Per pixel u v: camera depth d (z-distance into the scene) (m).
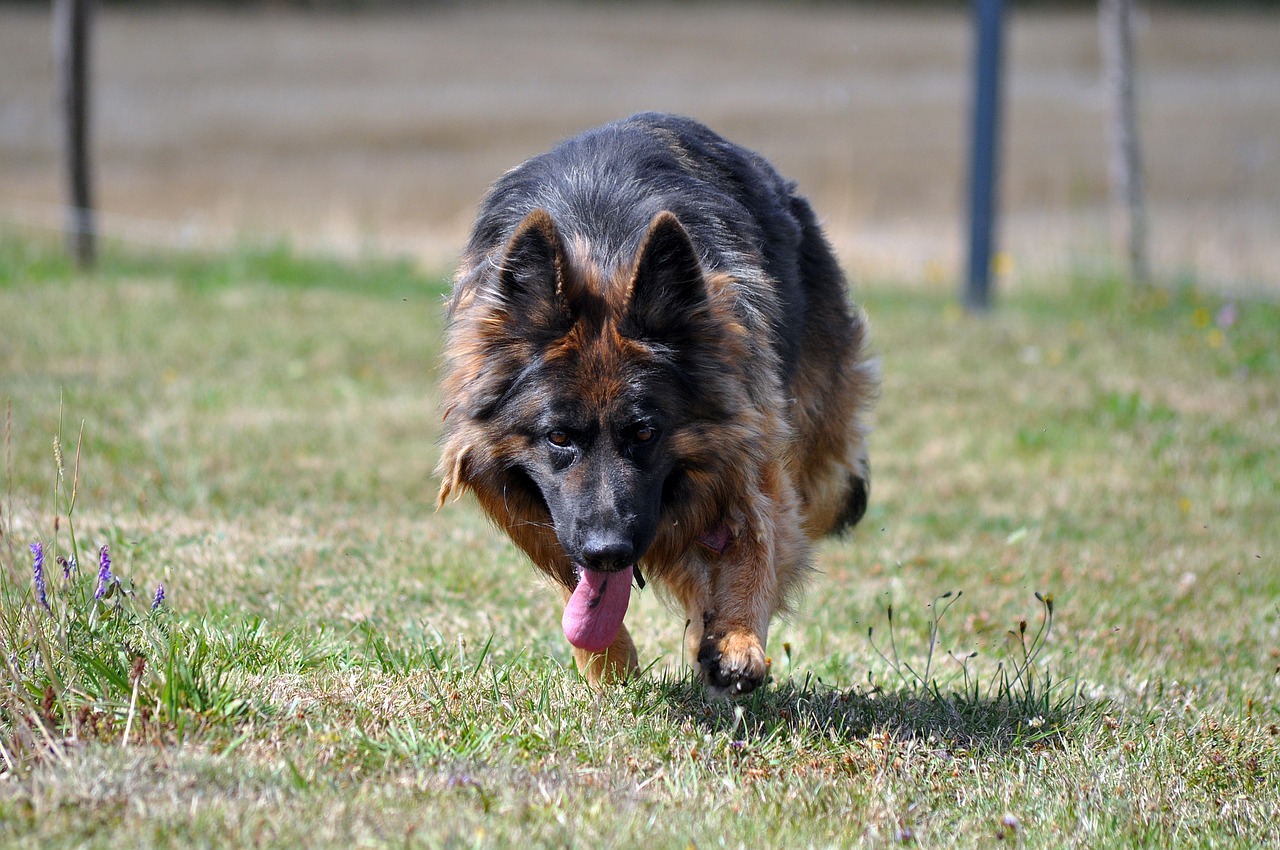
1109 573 9.68
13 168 34.53
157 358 14.73
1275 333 16.97
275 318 17.52
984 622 8.61
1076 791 5.82
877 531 10.71
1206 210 32.19
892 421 13.81
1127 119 21.05
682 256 6.10
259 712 5.79
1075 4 67.38
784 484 7.00
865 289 22.42
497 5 66.88
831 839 5.19
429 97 47.09
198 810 4.81
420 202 31.75
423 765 5.48
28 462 10.33
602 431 6.11
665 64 54.16
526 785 5.37
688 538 6.71
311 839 4.69
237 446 11.55
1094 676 7.72
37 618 6.00
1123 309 19.52
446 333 7.10
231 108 44.12
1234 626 8.71
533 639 7.68
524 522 6.81
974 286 19.70
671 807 5.34
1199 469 12.23
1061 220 30.05
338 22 60.38
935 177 36.47
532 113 44.78
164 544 8.56
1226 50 57.53
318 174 35.34
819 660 7.89
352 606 7.90
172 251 23.66
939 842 5.29
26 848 4.49
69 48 20.72
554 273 6.11
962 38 60.53
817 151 39.78
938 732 6.52
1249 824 5.61
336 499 10.46
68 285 18.77
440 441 6.97
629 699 6.56
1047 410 14.02
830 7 67.81
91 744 5.32
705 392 6.33
